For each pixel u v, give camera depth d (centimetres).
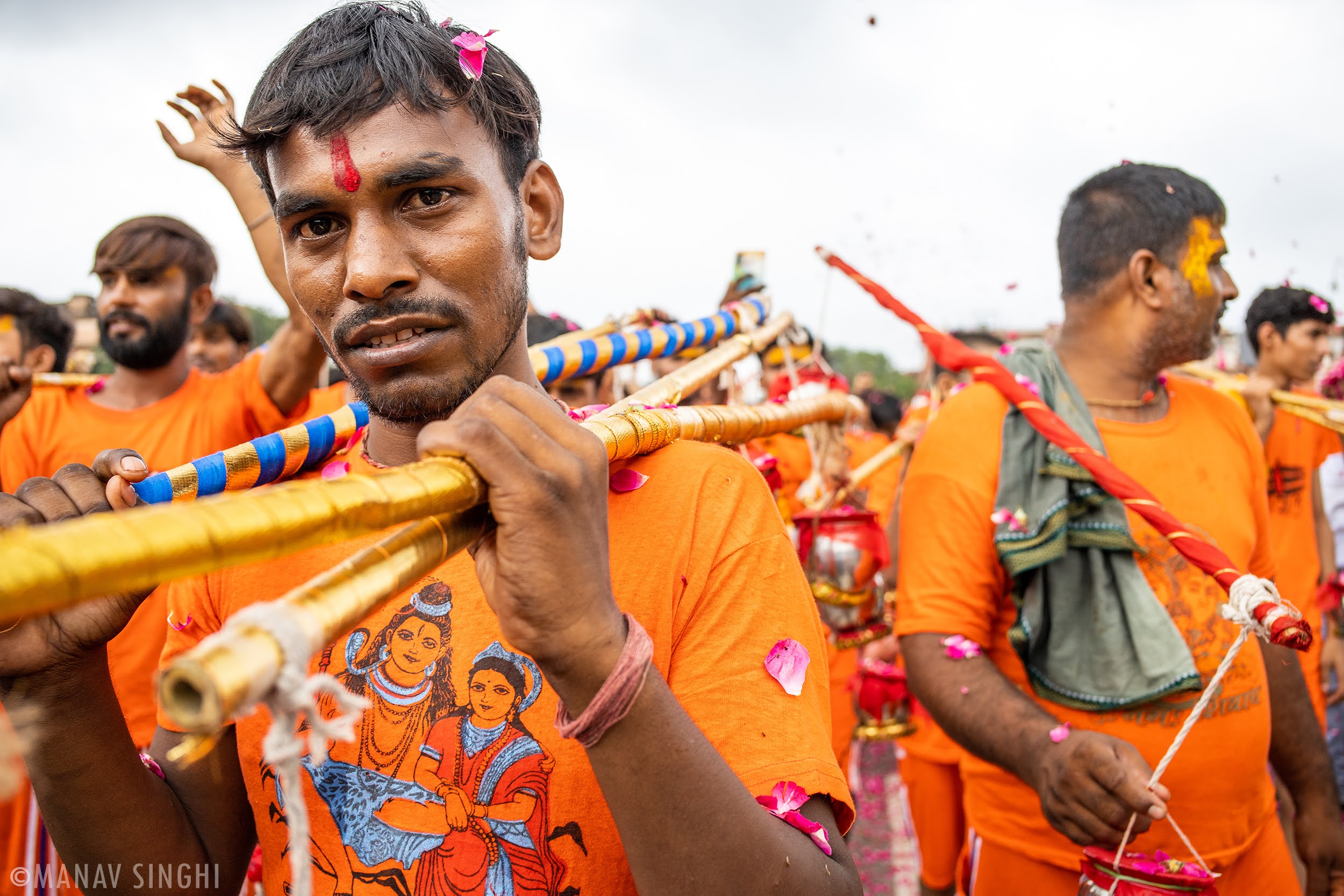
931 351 214
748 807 87
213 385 301
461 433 75
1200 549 168
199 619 119
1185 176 214
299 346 276
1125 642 192
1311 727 218
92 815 108
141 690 254
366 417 135
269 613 55
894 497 414
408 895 102
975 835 221
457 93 102
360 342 101
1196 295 207
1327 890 216
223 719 49
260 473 121
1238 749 193
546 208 118
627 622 84
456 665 105
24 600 47
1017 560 194
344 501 63
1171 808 192
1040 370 212
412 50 100
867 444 522
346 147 97
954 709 192
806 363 295
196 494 113
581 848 101
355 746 105
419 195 99
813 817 97
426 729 104
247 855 124
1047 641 199
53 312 338
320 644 58
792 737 98
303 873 55
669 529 107
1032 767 177
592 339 187
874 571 291
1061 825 170
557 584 78
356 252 97
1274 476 372
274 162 103
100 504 99
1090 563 196
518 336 112
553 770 102
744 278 244
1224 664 148
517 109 110
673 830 84
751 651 102
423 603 108
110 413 298
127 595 102
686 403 352
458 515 79
